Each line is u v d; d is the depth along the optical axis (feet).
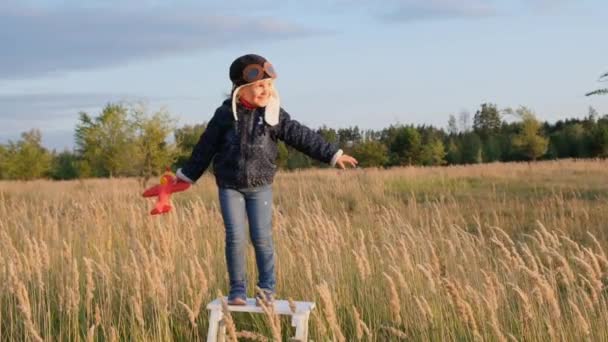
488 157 169.37
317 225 22.02
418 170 85.61
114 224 28.55
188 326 18.39
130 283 19.47
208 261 21.09
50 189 70.59
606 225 31.68
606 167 82.79
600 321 15.48
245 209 14.70
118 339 16.35
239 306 14.15
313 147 14.44
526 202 46.34
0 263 19.67
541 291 14.75
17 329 17.94
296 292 19.88
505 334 16.26
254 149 14.14
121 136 75.56
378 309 18.67
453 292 14.71
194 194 58.23
